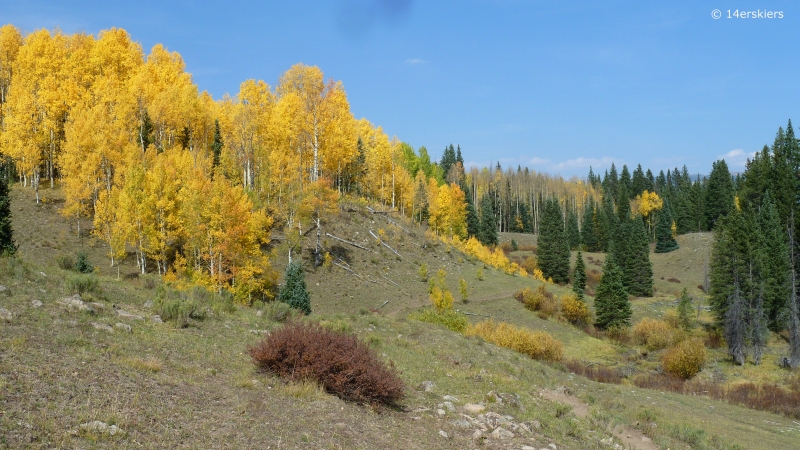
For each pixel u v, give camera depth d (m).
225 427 8.58
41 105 57.28
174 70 80.44
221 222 40.09
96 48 71.50
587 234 122.81
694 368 41.38
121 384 9.27
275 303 22.92
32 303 13.23
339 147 71.06
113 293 18.30
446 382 17.19
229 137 67.12
